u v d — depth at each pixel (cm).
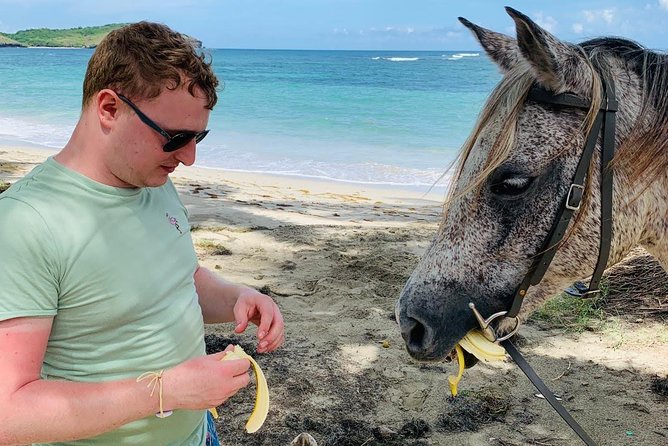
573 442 329
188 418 180
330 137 1728
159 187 180
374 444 324
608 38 240
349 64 7706
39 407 139
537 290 235
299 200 967
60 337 158
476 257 227
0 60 7506
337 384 380
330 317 476
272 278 554
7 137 1692
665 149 217
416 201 1009
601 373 402
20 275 142
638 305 501
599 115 213
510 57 227
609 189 218
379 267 577
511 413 356
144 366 165
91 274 152
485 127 223
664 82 221
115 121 149
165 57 144
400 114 2233
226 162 1375
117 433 169
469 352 235
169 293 170
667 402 367
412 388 377
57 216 149
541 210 217
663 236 236
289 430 334
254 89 3394
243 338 434
